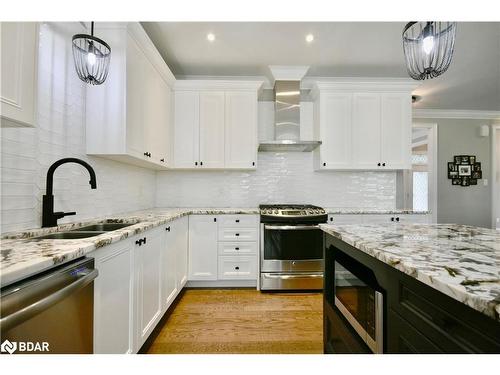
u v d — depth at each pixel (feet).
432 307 2.27
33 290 2.55
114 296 4.13
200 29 7.61
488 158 15.01
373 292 3.19
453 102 13.43
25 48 3.49
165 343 5.88
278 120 10.46
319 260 8.98
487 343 1.77
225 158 10.05
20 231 4.46
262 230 9.00
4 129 4.30
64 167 5.65
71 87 5.89
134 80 6.75
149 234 5.56
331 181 11.46
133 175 8.86
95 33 6.28
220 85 10.02
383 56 9.21
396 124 10.44
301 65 9.83
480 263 2.41
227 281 9.36
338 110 10.37
